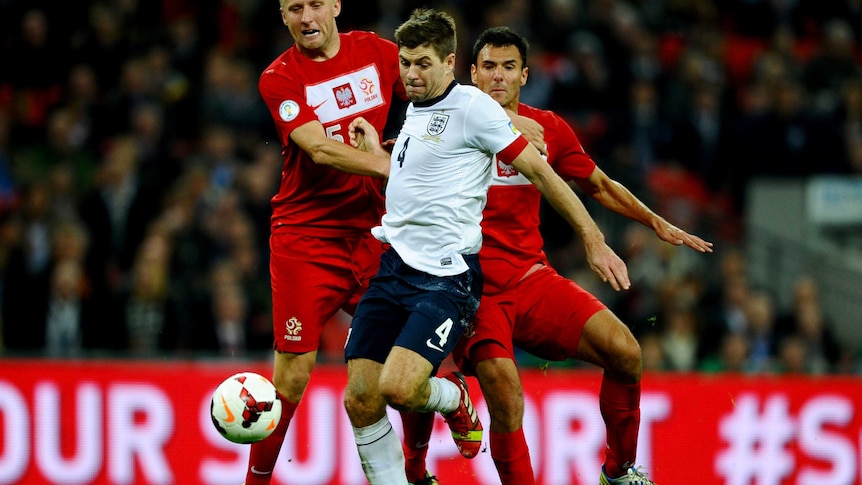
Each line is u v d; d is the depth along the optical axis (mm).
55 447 32875
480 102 20188
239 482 32656
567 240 43375
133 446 32875
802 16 62656
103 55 49219
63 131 47344
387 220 20719
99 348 38531
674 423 33594
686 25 59281
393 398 19578
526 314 22656
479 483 32500
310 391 32938
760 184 51156
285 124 21859
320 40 21891
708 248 23062
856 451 34219
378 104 22656
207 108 47281
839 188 50750
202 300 38562
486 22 52562
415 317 20062
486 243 22562
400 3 52625
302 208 22734
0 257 40281
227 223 41219
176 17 52125
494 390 21703
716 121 51969
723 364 39656
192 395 33000
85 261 40281
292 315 22734
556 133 23250
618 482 23547
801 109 54500
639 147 49750
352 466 32781
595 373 33344
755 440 33844
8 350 38719
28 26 49781
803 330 43031
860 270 50062
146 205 42406
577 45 50156
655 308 40750
